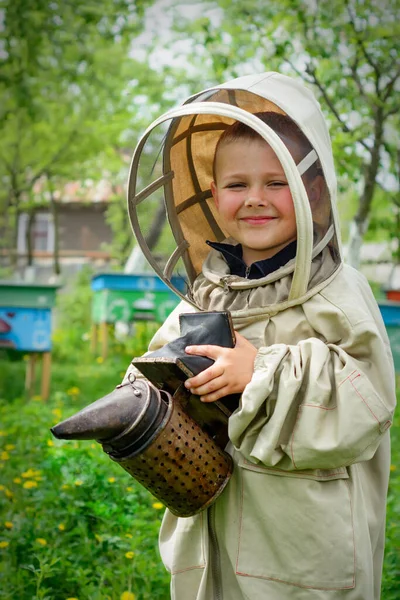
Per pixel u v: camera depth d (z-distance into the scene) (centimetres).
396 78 734
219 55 824
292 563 202
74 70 1093
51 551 338
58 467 430
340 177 788
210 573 214
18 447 514
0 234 2575
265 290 217
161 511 404
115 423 195
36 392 853
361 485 217
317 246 212
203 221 259
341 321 207
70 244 2980
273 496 204
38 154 1741
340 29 737
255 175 220
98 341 1307
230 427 201
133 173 234
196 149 254
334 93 758
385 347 219
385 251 1802
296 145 217
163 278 249
